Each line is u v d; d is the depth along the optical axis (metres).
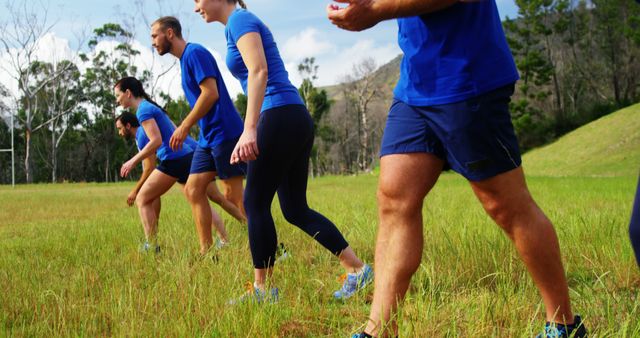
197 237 5.58
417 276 3.56
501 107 2.22
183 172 5.63
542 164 38.56
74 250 5.00
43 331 2.78
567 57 61.88
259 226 3.45
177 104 54.53
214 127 4.85
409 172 2.32
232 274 3.65
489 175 2.21
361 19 2.13
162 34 4.90
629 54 56.34
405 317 2.69
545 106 60.41
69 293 3.45
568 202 8.80
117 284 3.60
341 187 18.30
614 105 51.94
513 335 2.51
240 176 5.04
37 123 59.94
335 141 69.00
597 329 2.49
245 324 2.74
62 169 63.72
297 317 3.02
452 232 4.89
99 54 59.00
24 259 4.80
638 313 2.64
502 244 4.09
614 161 33.88
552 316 2.36
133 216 8.66
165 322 2.77
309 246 5.06
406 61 2.34
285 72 3.70
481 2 2.19
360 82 52.62
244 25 3.56
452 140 2.21
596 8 59.31
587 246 4.23
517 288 3.31
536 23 56.31
